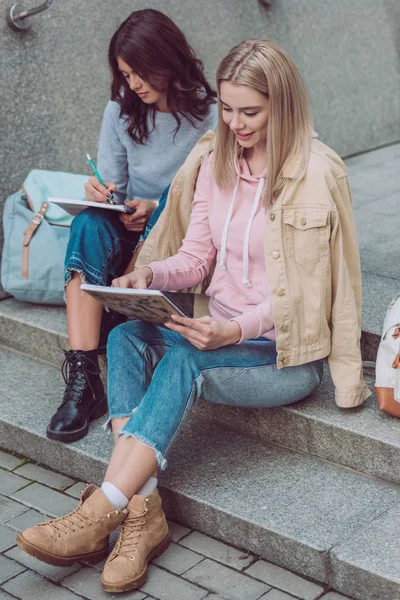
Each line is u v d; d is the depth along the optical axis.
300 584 2.73
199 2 5.02
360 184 5.27
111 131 3.71
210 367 2.86
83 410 3.38
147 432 2.77
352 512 2.85
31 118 4.41
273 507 2.90
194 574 2.81
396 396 2.96
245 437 3.32
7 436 3.58
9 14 4.20
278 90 2.77
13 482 3.38
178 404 2.80
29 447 3.51
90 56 4.61
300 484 3.01
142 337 3.04
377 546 2.67
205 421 3.43
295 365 2.95
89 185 3.55
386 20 5.88
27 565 2.91
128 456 2.79
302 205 2.88
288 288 2.89
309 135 2.87
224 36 5.19
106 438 3.37
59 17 4.42
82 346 3.41
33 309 4.23
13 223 4.19
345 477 3.04
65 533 2.77
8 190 4.39
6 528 3.11
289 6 5.40
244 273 2.99
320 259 2.91
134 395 2.95
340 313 2.96
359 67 5.81
